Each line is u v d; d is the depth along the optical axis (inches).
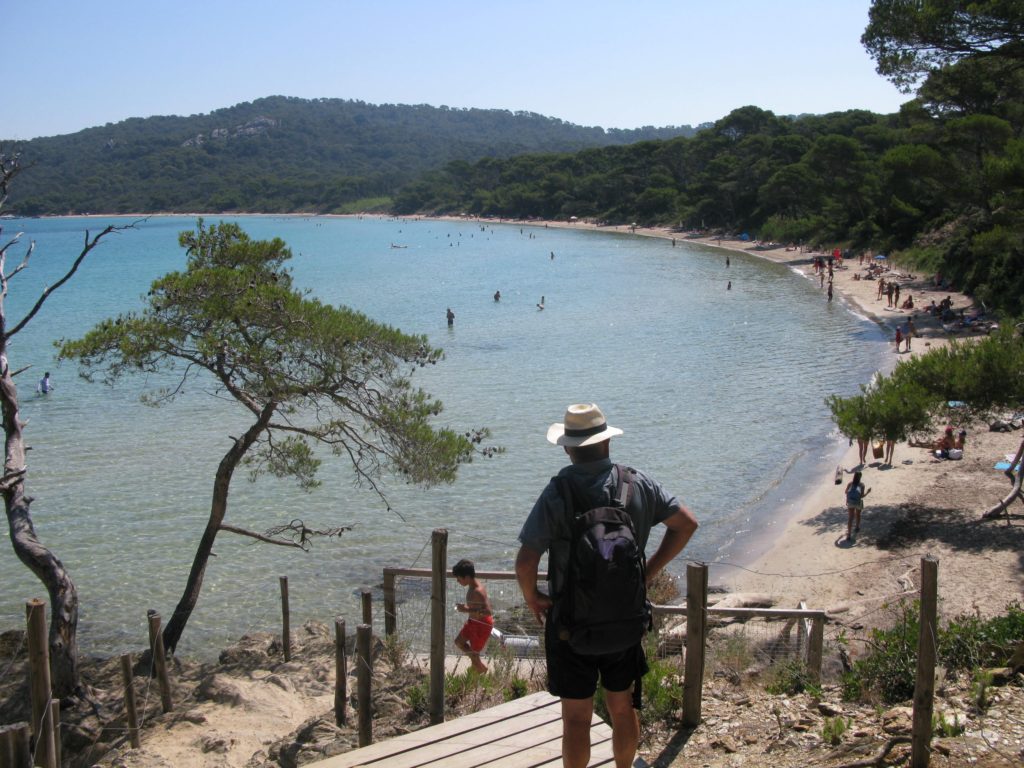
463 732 217.9
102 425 1333.7
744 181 5226.4
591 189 7559.1
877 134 3949.3
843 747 225.8
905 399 769.6
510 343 2044.8
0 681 506.9
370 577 784.9
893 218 3353.8
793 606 671.8
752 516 924.0
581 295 2965.1
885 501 907.4
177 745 372.2
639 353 1877.5
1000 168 1537.9
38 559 501.4
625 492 161.3
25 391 1572.3
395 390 618.5
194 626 699.4
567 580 157.4
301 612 716.7
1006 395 751.7
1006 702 239.3
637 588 156.6
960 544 760.3
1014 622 311.3
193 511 957.8
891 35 1581.0
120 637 684.1
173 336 548.7
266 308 560.7
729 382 1566.2
